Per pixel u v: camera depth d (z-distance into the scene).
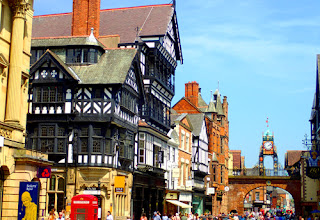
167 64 43.56
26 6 22.94
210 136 62.62
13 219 21.53
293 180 73.62
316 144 53.72
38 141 32.44
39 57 34.81
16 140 22.27
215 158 63.16
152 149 39.16
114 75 32.78
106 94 32.38
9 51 22.56
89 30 37.94
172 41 44.91
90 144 31.81
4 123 21.23
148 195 39.12
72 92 32.53
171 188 44.84
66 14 43.50
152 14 42.06
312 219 52.66
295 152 93.56
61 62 32.94
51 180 32.22
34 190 21.12
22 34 22.84
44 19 43.50
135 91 36.28
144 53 39.31
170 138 43.25
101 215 31.61
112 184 32.25
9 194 21.72
